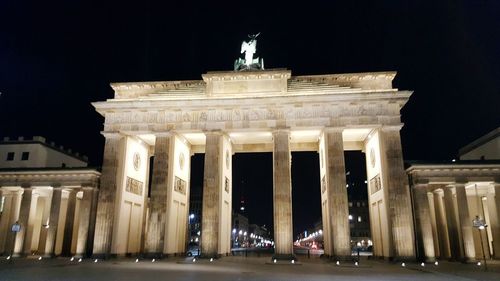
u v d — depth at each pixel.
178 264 43.94
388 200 52.22
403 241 50.19
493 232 62.00
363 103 54.84
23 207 62.94
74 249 69.25
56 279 28.17
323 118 54.88
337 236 51.25
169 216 55.44
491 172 54.06
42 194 73.50
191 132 57.50
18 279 28.11
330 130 54.44
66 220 64.19
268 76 57.00
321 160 61.00
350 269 39.69
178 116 57.41
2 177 64.19
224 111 56.78
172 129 56.94
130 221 60.00
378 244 57.06
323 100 54.47
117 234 55.34
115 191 56.25
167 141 56.94
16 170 63.22
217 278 29.17
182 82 59.91
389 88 56.38
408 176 56.19
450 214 56.00
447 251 58.19
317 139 63.41
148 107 57.31
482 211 64.56
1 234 68.19
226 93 57.25
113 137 57.69
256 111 56.12
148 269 37.09
